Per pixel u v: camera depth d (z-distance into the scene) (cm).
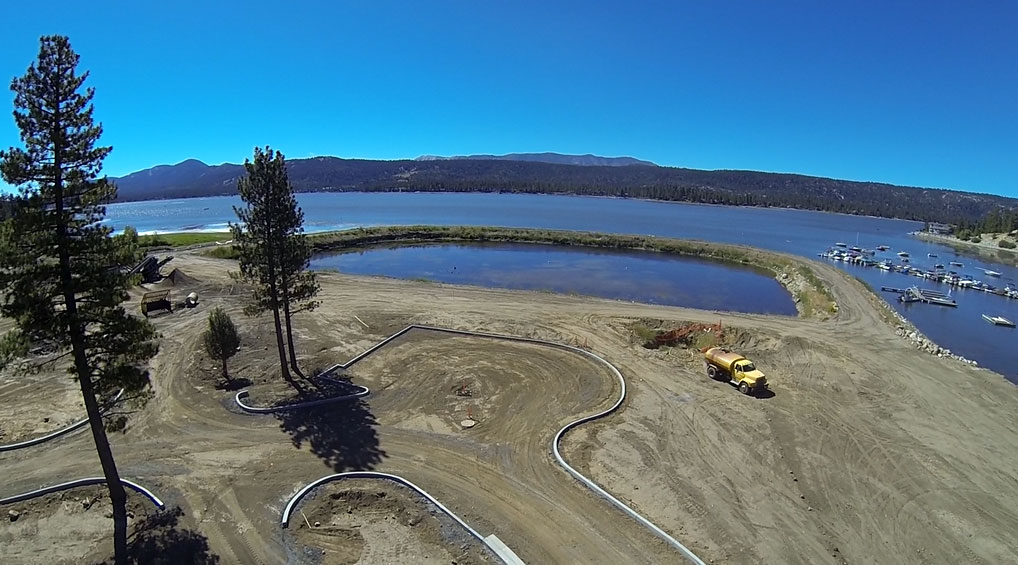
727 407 2867
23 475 2092
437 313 4522
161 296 4450
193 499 1972
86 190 1638
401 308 4688
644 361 3503
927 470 2322
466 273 7300
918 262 10438
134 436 2388
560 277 7125
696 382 3194
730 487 2158
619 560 1731
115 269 1803
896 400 3017
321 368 3216
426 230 10881
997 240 14550
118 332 1766
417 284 5791
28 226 1534
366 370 3238
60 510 1912
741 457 2380
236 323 4103
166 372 3089
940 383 3275
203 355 3372
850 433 2623
